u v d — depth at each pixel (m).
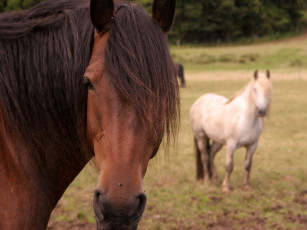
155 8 1.46
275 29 59.22
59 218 4.11
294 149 7.24
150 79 1.27
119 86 1.23
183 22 57.78
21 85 1.48
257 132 5.09
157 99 1.28
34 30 1.52
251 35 58.94
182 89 16.78
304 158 6.64
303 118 10.27
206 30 56.31
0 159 1.45
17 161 1.48
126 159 1.22
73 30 1.49
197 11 55.62
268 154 6.92
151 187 5.18
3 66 1.47
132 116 1.26
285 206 4.58
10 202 1.44
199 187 5.25
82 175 5.35
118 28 1.32
